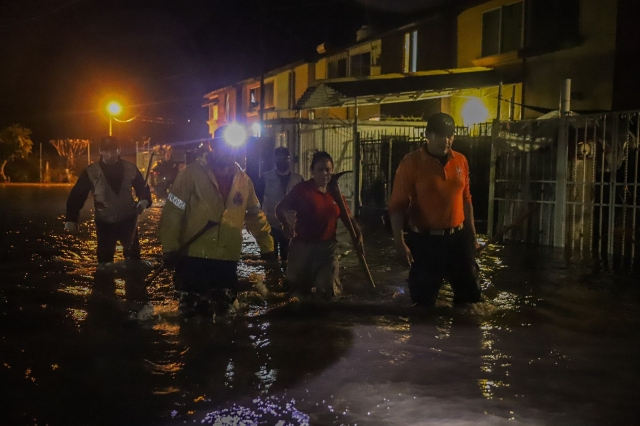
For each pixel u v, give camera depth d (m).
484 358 4.84
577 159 10.91
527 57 17.94
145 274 8.43
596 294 7.24
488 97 19.66
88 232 13.79
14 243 11.61
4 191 33.19
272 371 4.52
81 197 8.74
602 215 10.44
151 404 3.92
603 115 10.40
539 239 11.66
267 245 6.46
